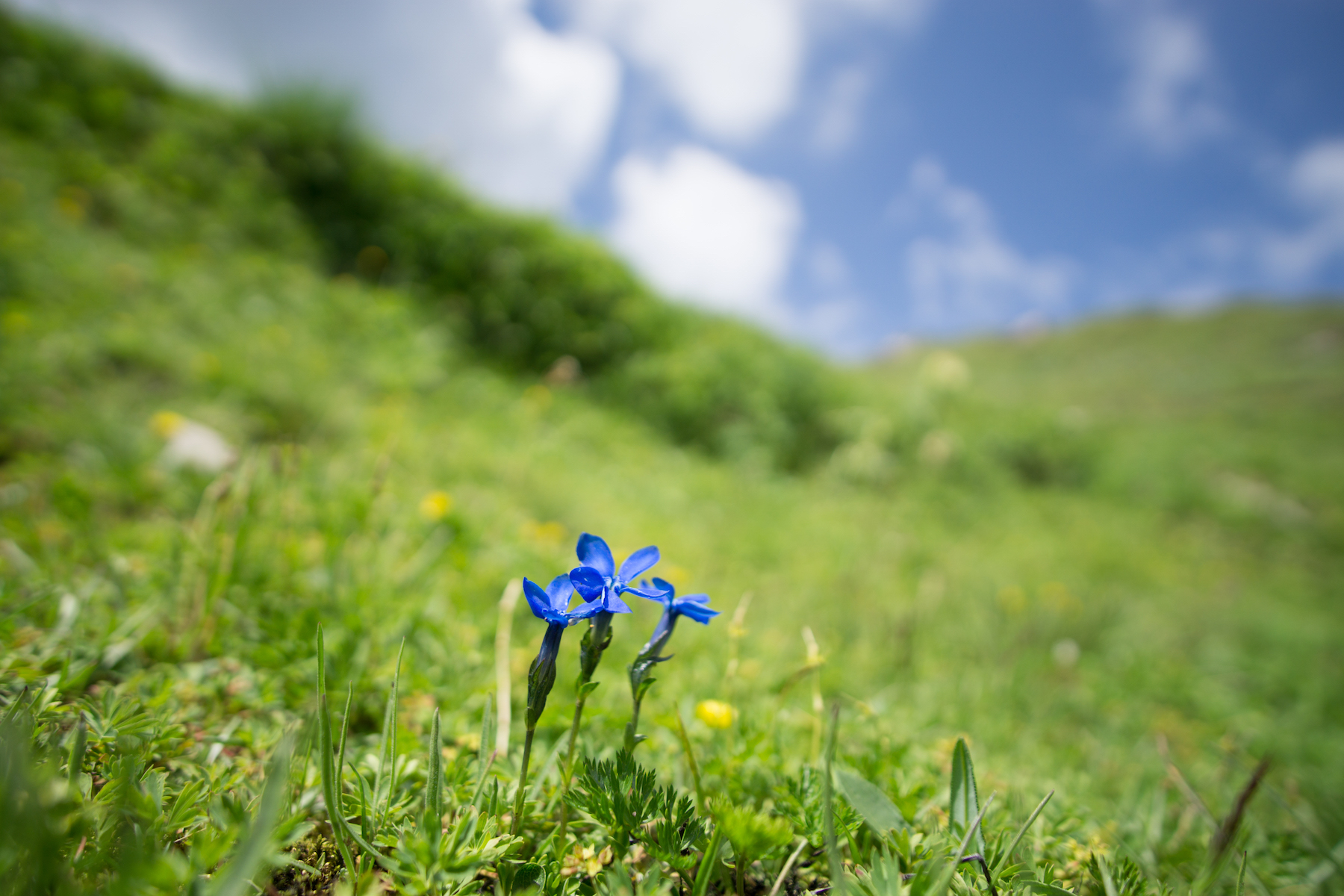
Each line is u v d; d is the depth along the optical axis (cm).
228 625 200
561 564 325
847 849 127
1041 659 411
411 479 400
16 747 83
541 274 836
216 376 442
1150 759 292
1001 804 161
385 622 213
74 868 91
